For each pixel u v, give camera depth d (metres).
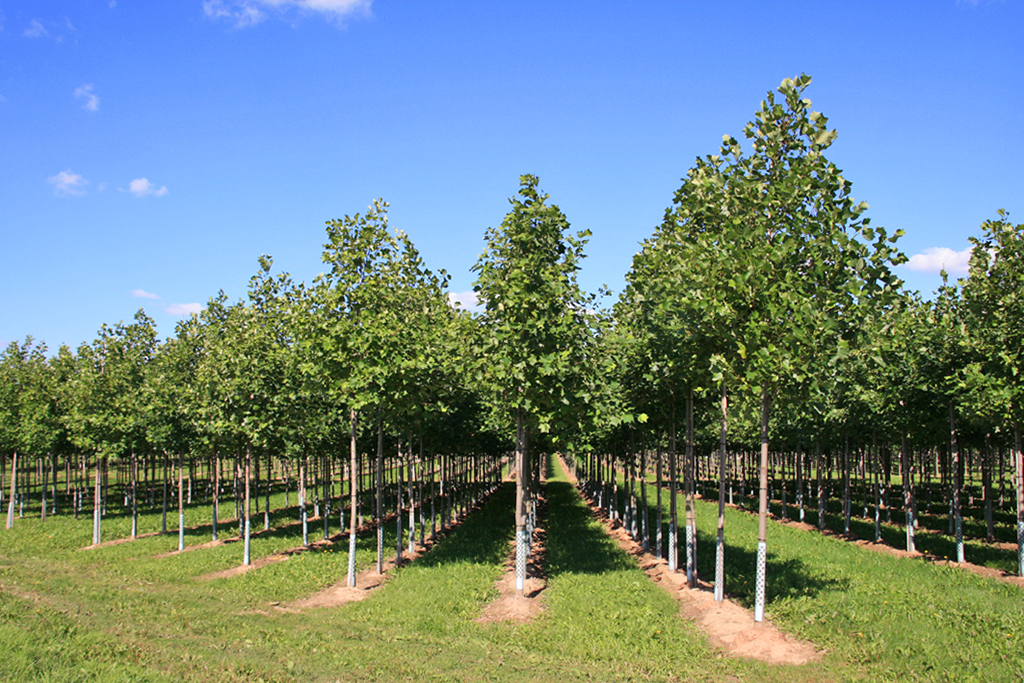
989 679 8.64
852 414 22.95
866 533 25.88
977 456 43.22
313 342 16.88
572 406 14.63
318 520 31.00
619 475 61.34
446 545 22.20
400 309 17.34
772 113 12.56
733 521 29.86
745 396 12.85
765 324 11.42
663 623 12.22
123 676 7.65
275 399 19.83
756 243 12.48
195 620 11.95
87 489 42.38
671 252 14.09
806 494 41.56
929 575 16.16
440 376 17.50
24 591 13.67
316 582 16.70
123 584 16.23
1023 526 16.27
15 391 33.94
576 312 15.04
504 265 15.30
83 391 25.81
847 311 11.78
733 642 11.02
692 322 12.99
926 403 19.36
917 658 9.52
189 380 26.34
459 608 13.65
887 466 30.72
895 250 11.41
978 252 16.72
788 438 30.73
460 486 36.81
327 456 25.34
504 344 14.73
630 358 16.73
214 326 25.52
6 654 7.95
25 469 37.34
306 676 8.83
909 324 18.59
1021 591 14.23
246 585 16.42
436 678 9.09
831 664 9.61
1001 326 15.84
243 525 27.14
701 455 46.44
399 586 15.80
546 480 69.38
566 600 14.10
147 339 29.42
